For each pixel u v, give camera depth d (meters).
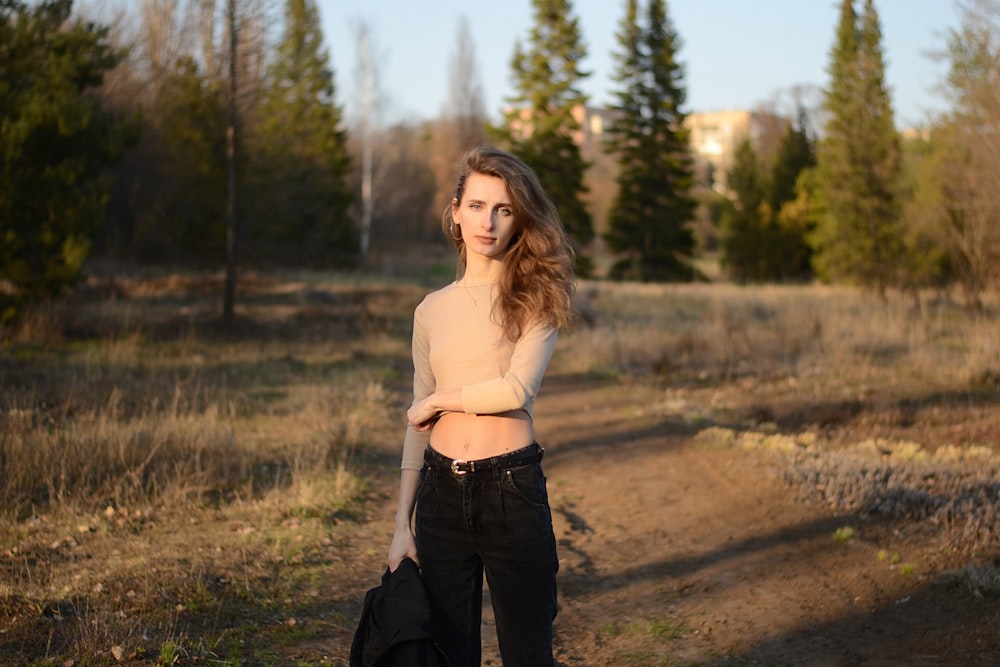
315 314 20.33
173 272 27.05
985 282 19.64
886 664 3.80
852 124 29.50
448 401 2.38
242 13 16.48
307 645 4.05
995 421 8.64
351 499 6.58
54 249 13.55
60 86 13.19
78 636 3.90
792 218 36.59
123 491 6.25
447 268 44.12
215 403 8.93
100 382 10.10
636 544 5.68
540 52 39.47
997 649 3.77
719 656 4.02
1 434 6.84
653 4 39.22
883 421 9.02
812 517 5.68
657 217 39.78
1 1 13.33
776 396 10.80
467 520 2.39
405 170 58.94
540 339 2.41
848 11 30.27
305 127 34.47
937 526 5.23
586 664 4.02
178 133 24.86
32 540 5.23
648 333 15.71
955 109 17.36
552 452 8.48
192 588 4.54
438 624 2.44
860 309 18.95
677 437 8.62
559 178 39.91
